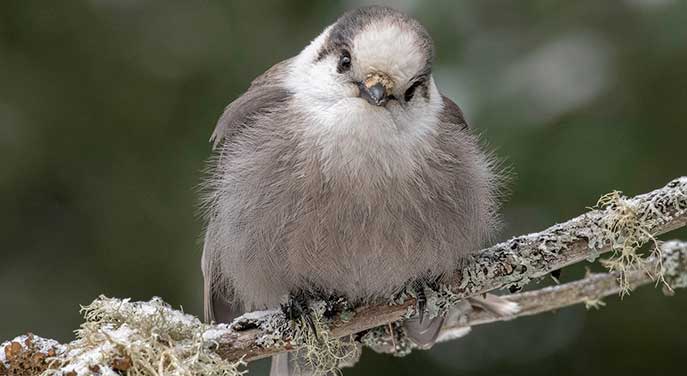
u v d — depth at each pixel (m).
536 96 10.98
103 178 12.58
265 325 8.00
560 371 12.55
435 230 8.16
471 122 10.98
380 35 8.24
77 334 7.22
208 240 9.16
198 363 7.12
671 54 10.95
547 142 10.91
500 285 8.16
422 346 9.01
